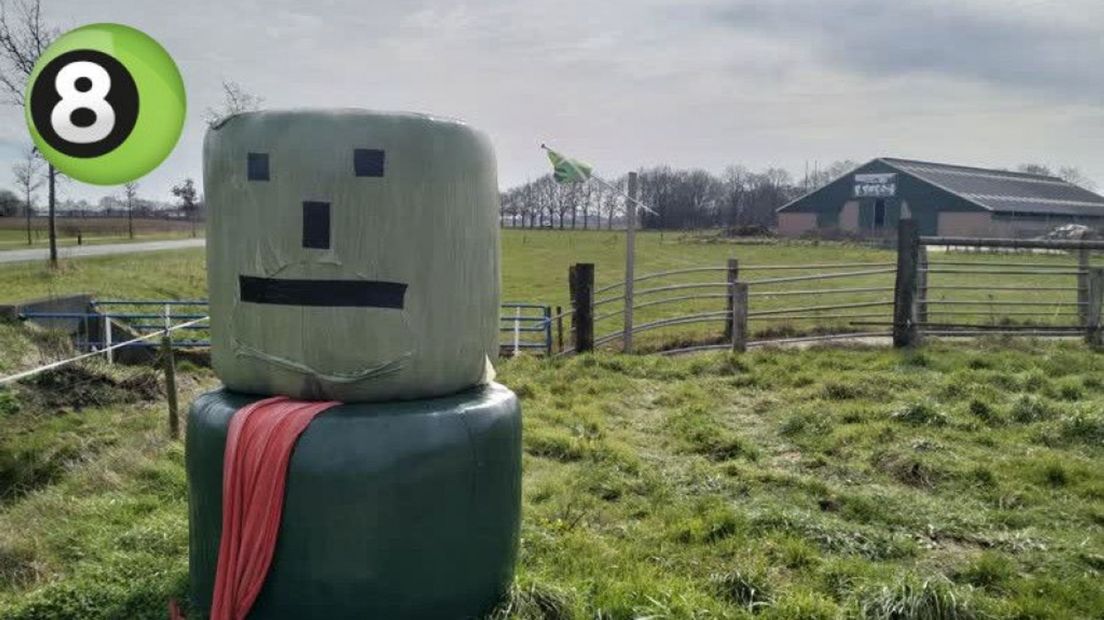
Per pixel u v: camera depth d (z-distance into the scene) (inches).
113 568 150.8
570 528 182.1
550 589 135.7
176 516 181.3
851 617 139.8
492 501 124.5
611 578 151.9
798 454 250.1
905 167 1889.8
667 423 286.2
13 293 544.4
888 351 397.4
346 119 114.0
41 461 227.9
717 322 568.7
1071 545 174.2
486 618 125.1
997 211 1747.0
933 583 144.9
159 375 327.0
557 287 922.1
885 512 195.9
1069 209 1982.0
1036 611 144.5
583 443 248.8
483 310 127.2
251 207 115.6
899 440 251.4
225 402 122.6
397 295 116.2
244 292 118.1
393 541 114.6
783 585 155.8
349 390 117.0
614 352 428.8
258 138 114.8
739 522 183.9
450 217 119.6
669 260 1218.0
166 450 231.0
